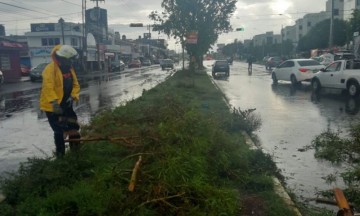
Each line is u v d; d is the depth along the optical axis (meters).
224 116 10.16
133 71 56.19
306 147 8.35
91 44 64.12
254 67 66.81
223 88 23.52
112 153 6.60
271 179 5.85
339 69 18.66
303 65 24.97
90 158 6.21
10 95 21.67
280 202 5.05
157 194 4.34
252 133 9.90
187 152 5.29
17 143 8.97
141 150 5.75
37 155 7.80
